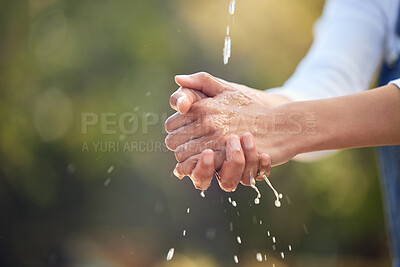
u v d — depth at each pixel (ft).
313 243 27.71
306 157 7.36
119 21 26.43
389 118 5.35
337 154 26.35
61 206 26.63
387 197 6.95
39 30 25.26
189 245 27.50
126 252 27.07
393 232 6.89
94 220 27.37
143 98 26.32
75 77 26.05
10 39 24.25
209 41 26.63
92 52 26.32
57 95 25.79
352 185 26.81
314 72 7.43
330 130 5.46
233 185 5.73
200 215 27.45
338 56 7.38
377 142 5.43
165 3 26.63
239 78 26.68
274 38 26.84
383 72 7.33
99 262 25.95
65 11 26.04
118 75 26.43
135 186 27.30
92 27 26.37
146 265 27.02
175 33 26.63
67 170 25.96
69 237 26.96
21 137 24.62
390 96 5.40
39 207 25.88
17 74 24.57
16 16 24.27
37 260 25.84
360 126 5.40
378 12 7.30
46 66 25.54
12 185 24.64
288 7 26.73
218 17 26.55
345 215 27.40
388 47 7.17
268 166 5.58
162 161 26.43
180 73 26.73
